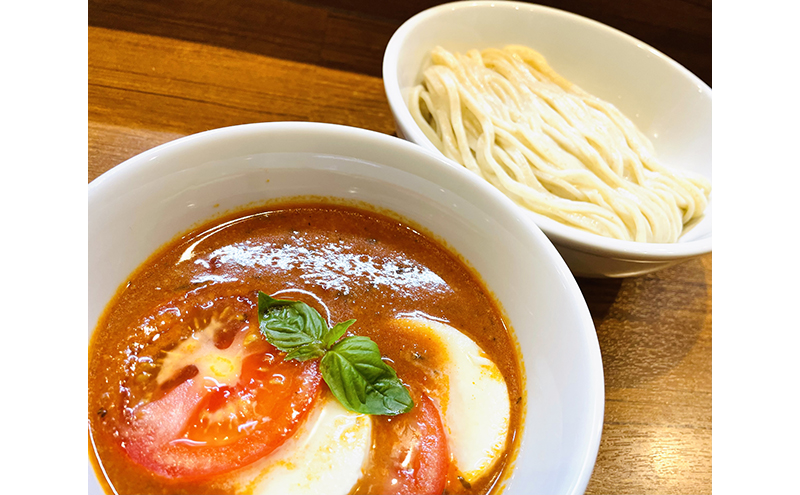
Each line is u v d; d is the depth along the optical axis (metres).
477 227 0.33
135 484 0.28
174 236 0.33
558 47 0.53
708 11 0.55
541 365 0.31
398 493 0.29
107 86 0.43
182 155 0.31
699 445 0.37
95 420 0.29
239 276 0.33
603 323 0.41
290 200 0.35
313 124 0.33
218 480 0.29
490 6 0.51
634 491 0.35
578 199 0.45
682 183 0.46
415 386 0.31
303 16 0.47
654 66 0.50
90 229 0.29
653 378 0.39
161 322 0.31
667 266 0.38
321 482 0.29
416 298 0.34
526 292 0.32
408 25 0.47
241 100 0.45
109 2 0.45
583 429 0.27
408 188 0.34
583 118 0.49
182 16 0.46
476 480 0.30
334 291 0.34
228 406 0.30
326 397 0.30
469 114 0.48
